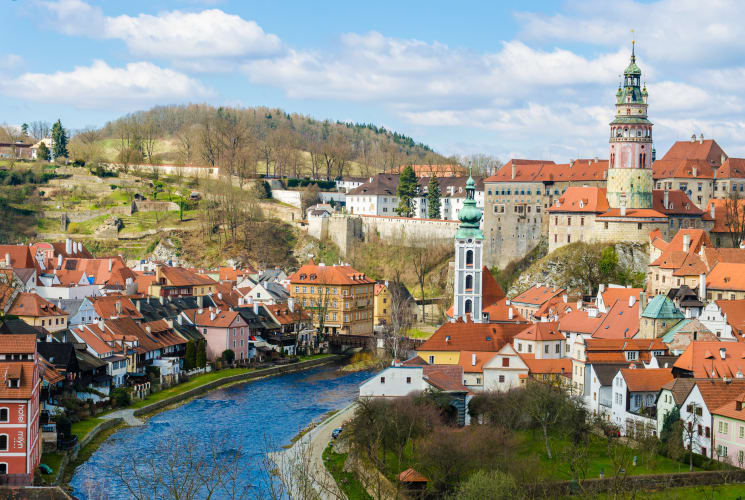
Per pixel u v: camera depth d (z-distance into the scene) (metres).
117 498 153.25
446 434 163.38
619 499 144.00
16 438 156.00
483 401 194.25
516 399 187.62
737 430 164.38
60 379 198.50
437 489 153.62
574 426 178.62
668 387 179.62
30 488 146.62
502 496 139.62
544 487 147.25
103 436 193.50
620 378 193.88
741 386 175.50
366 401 180.50
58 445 176.25
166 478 162.75
